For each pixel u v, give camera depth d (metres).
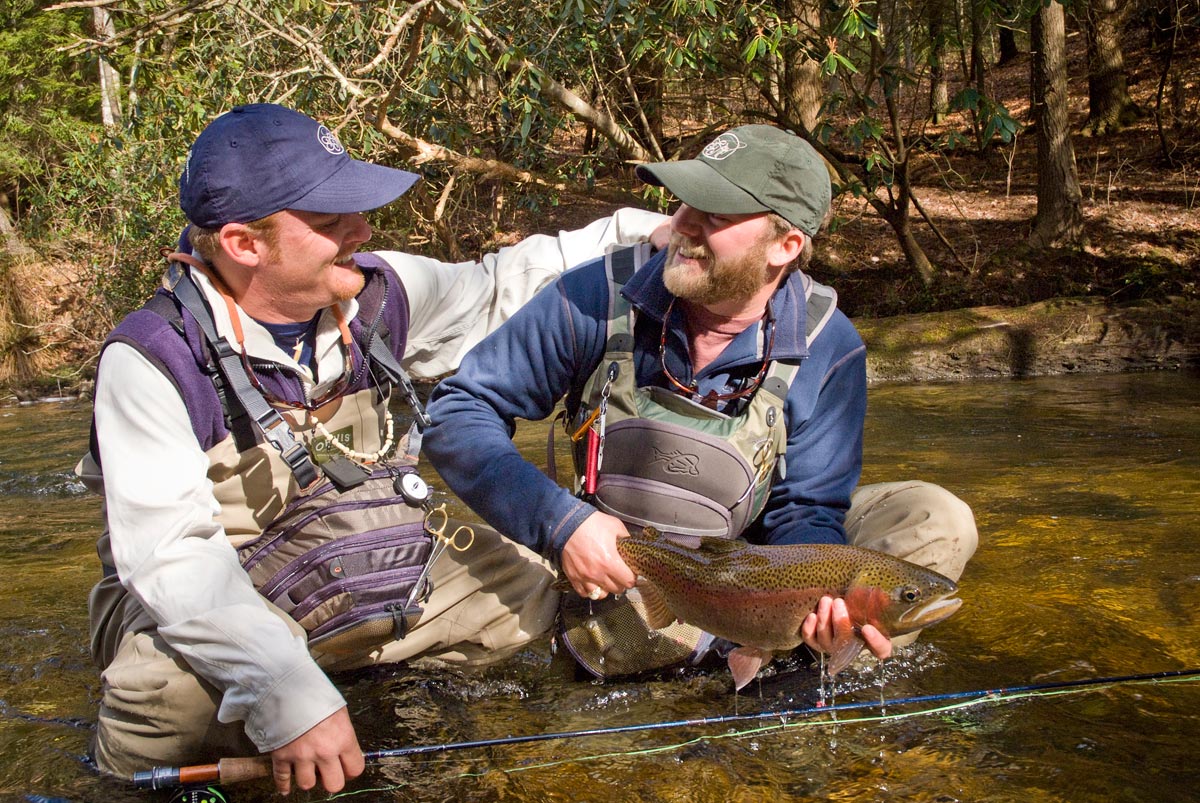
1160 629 3.31
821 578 2.52
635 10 8.73
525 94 9.06
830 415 2.94
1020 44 25.25
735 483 2.82
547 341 2.96
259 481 2.75
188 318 2.60
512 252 3.41
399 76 9.09
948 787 2.44
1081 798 2.37
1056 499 5.03
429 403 3.07
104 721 2.58
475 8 8.52
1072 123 20.22
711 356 2.88
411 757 2.71
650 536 2.73
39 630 3.73
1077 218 13.98
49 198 13.66
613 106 11.41
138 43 9.70
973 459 6.23
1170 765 2.50
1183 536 4.27
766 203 2.62
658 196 10.10
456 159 9.98
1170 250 14.03
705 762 2.62
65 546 5.03
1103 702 2.85
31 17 17.44
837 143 15.26
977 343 10.52
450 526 3.07
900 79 10.79
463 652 3.09
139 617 2.69
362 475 2.82
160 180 10.10
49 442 8.98
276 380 2.76
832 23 9.92
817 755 2.63
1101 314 10.59
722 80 11.33
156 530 2.45
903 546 3.04
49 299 14.34
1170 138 18.05
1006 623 3.40
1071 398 8.76
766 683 3.07
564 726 2.86
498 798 2.50
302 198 2.54
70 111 17.69
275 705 2.34
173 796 2.44
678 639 3.01
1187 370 10.16
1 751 2.79
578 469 3.04
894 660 3.17
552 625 3.25
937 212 15.93
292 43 9.19
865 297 13.59
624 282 2.94
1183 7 17.78
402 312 3.03
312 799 2.52
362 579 2.77
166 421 2.53
